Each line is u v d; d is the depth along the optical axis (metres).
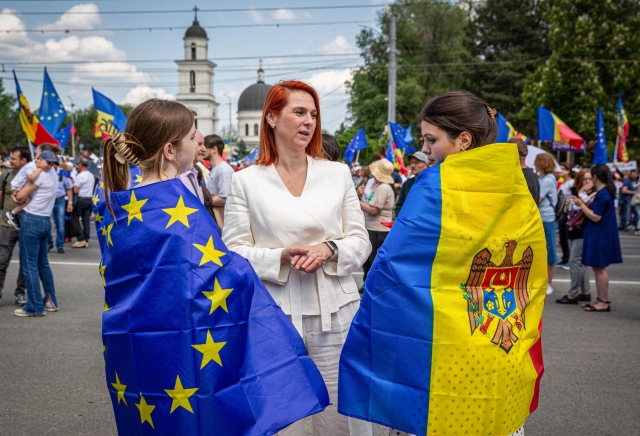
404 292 1.91
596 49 26.88
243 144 83.00
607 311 6.31
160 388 1.85
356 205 2.63
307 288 2.46
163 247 1.89
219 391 1.88
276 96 2.45
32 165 6.26
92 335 5.20
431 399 1.87
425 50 41.62
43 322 5.63
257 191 2.46
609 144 26.31
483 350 1.86
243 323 1.99
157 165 2.09
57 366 4.38
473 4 44.50
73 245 10.98
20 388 3.93
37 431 3.29
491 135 2.08
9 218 5.97
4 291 7.07
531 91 28.83
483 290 1.90
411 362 1.89
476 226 1.86
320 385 2.12
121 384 1.93
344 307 2.51
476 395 1.86
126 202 1.95
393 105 22.20
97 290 7.11
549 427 3.40
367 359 2.00
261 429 1.92
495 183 1.85
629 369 4.41
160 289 1.87
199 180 4.41
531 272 1.99
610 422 3.47
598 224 6.18
